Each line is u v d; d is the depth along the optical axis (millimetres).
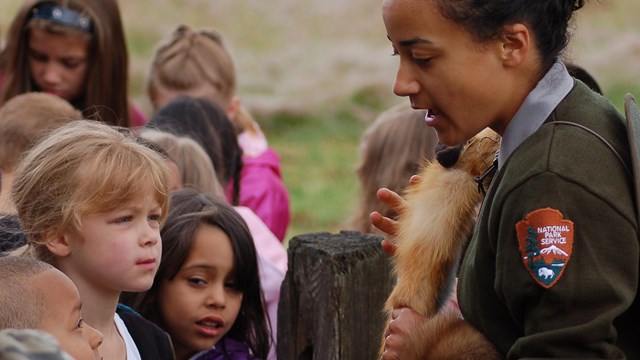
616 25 16938
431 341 2443
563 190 2197
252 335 3457
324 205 10734
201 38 5730
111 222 2617
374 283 3195
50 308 2164
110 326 2693
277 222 5098
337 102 15000
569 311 2164
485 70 2295
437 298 2674
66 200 2596
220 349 3426
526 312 2234
